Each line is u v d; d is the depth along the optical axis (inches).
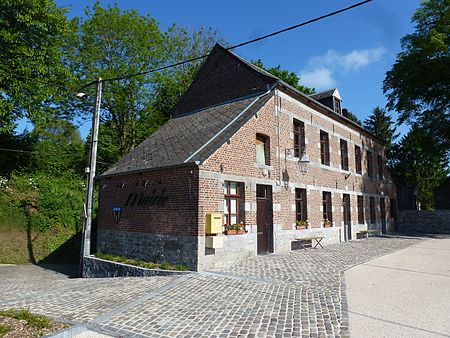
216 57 638.5
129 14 860.0
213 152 400.5
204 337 188.7
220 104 612.4
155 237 420.2
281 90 546.3
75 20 826.8
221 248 396.5
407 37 950.4
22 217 644.7
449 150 1035.9
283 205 515.8
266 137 506.6
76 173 897.5
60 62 755.4
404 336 187.2
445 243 652.1
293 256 460.1
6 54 646.5
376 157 905.5
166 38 915.4
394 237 785.6
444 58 865.5
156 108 1000.2
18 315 216.1
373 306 241.0
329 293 274.1
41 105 733.9
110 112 902.4
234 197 437.7
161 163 431.8
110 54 848.3
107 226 506.0
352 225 722.8
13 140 806.5
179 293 280.5
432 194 1625.2
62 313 239.0
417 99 991.0
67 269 559.2
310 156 599.2
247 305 244.4
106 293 298.4
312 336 187.8
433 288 292.4
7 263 588.4
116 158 955.3
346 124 754.2
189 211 383.6
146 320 217.5
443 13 892.0
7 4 636.7
